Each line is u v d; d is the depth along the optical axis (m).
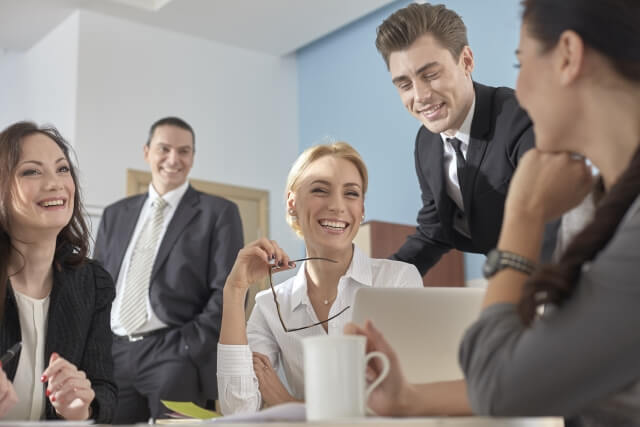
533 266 0.90
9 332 1.76
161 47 5.77
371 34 5.79
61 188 1.84
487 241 2.27
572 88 0.89
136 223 3.79
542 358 0.79
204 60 5.98
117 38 5.57
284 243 6.10
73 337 1.84
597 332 0.77
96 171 5.28
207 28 5.84
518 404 0.81
